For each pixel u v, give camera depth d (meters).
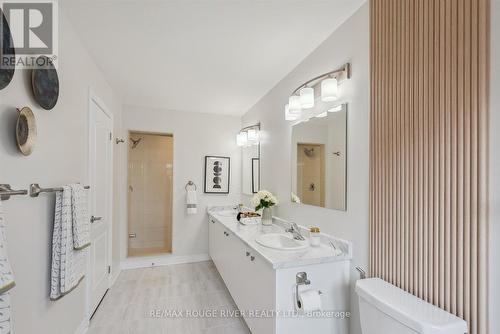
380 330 1.13
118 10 1.51
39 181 1.30
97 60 2.14
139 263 3.42
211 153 3.85
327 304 1.55
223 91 2.93
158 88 2.83
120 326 2.04
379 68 1.37
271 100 2.81
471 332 0.94
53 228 1.45
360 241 1.51
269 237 2.06
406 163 1.20
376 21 1.40
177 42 1.88
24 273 1.19
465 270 0.96
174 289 2.73
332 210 1.76
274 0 1.44
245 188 3.65
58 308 1.53
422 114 1.13
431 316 0.98
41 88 1.29
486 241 0.91
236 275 2.23
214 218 3.26
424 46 1.12
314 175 1.97
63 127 1.57
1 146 1.03
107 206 2.60
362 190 1.50
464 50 0.97
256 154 3.25
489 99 0.91
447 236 1.02
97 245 2.28
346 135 1.62
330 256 1.54
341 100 1.68
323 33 1.79
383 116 1.34
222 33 1.77
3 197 1.00
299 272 1.48
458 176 0.99
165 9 1.50
